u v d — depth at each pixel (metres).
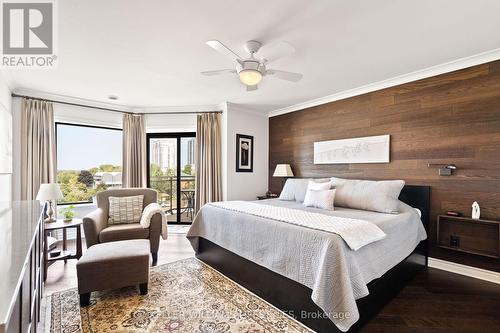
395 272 2.33
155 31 2.14
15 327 0.82
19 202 2.43
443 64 2.86
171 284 2.52
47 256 2.63
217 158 4.74
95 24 2.03
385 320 1.93
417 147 3.16
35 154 3.69
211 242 3.00
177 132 5.03
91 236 2.86
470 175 2.74
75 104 4.18
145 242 2.62
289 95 4.11
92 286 2.10
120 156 4.84
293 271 1.95
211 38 2.25
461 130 2.81
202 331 1.79
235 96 4.15
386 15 1.92
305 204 3.37
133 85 3.54
